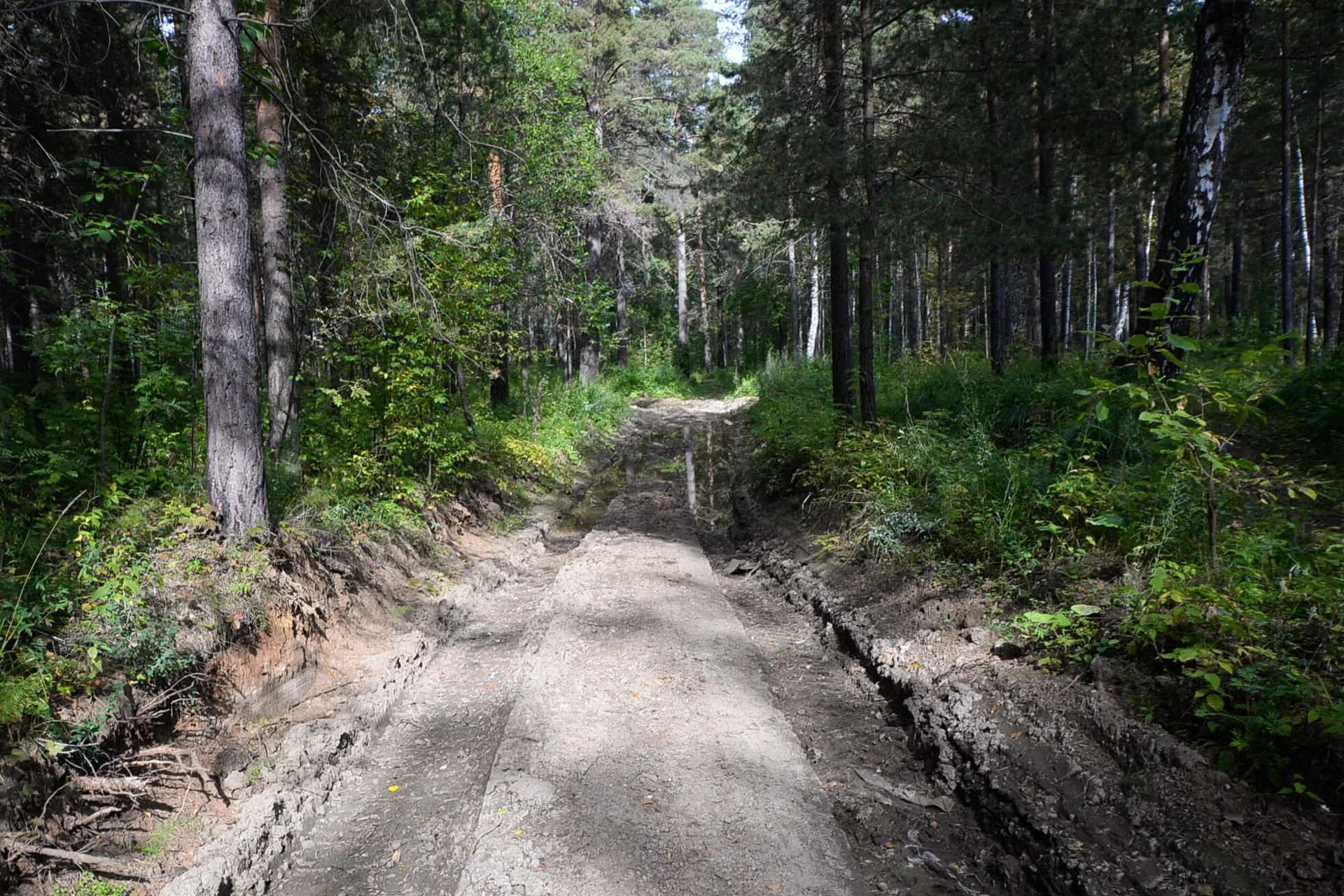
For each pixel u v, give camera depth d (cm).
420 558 730
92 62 892
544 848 342
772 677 553
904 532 657
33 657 326
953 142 930
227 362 508
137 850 320
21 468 513
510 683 546
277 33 664
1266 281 2647
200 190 501
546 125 1431
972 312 3400
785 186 991
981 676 437
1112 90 1183
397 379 752
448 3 1104
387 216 747
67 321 555
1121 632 390
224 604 452
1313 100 1873
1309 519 480
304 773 404
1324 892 246
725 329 5019
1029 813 326
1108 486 507
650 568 798
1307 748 293
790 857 339
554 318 1727
